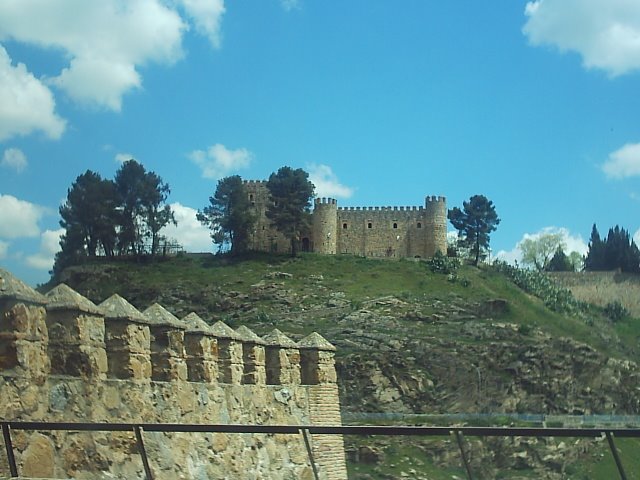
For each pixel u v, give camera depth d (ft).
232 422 76.18
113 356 59.82
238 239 534.78
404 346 374.22
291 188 547.08
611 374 385.70
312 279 495.82
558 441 66.33
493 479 67.05
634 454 55.72
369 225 567.18
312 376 100.83
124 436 57.31
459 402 353.72
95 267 480.64
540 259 608.60
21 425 45.19
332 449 96.48
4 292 49.11
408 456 90.74
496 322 422.82
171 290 470.39
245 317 447.83
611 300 531.50
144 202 498.69
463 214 554.05
